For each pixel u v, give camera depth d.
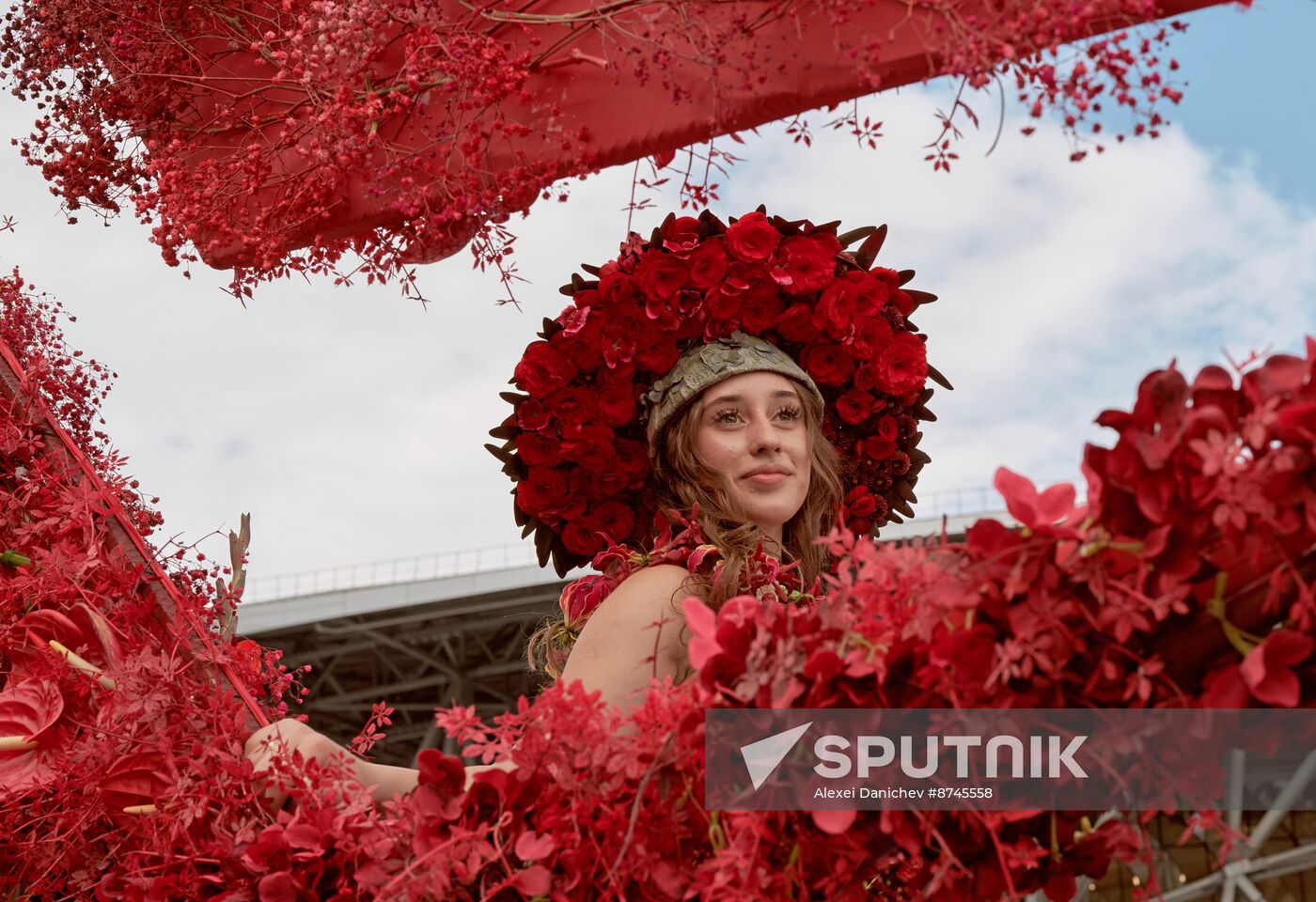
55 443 1.66
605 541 2.04
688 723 1.07
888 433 2.13
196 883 1.29
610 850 1.13
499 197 1.43
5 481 1.65
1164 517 0.92
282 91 1.66
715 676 1.07
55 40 1.76
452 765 1.17
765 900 1.04
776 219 2.00
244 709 1.43
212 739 1.36
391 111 1.50
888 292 2.10
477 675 21.36
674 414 1.89
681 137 1.33
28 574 1.55
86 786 1.38
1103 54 1.03
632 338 1.94
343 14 1.48
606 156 1.38
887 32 1.19
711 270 1.93
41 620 1.50
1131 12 1.05
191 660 1.48
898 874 1.24
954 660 0.98
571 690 1.16
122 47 1.72
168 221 1.65
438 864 1.13
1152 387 0.95
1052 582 0.95
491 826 1.15
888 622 1.03
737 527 1.79
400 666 22.20
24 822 1.43
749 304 1.95
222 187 1.64
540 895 1.13
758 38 1.26
